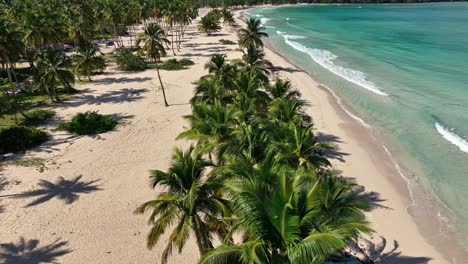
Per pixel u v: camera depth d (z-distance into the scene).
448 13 158.88
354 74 57.16
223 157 20.36
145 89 51.34
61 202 24.66
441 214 23.44
